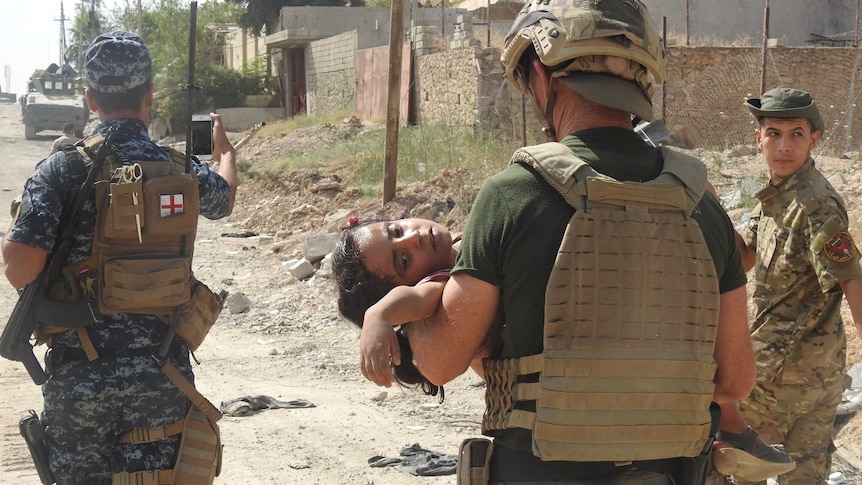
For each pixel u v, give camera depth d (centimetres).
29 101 3534
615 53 211
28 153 3023
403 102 2239
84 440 304
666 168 214
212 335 845
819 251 357
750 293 695
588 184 203
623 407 200
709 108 1838
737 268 224
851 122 1656
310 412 619
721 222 221
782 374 373
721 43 2077
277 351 788
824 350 372
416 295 217
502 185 208
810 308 372
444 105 2002
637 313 201
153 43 3803
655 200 206
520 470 209
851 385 555
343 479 493
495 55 1825
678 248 206
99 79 312
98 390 299
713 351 213
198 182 334
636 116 220
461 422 596
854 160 1221
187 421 314
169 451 311
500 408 212
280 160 1881
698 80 1834
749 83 1845
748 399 383
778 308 377
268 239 1323
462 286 208
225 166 371
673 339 205
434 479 493
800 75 1858
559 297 199
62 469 305
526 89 234
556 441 199
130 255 305
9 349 305
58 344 304
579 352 199
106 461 308
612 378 200
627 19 213
